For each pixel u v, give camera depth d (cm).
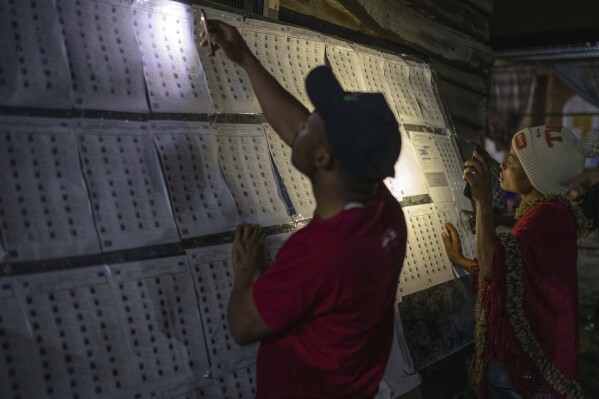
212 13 196
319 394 125
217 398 160
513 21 555
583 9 520
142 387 144
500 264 198
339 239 114
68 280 138
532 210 207
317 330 122
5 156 135
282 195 199
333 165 119
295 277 115
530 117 1817
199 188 173
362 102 115
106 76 159
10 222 132
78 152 148
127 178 157
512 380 202
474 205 303
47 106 145
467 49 390
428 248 260
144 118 166
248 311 120
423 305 246
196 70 185
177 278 160
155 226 159
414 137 279
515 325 197
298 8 268
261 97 162
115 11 165
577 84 1345
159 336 152
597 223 411
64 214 142
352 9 283
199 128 180
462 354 259
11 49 141
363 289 118
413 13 333
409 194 261
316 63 237
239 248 149
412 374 227
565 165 204
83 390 134
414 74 303
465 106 399
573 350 201
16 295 129
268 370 128
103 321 142
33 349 129
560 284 199
